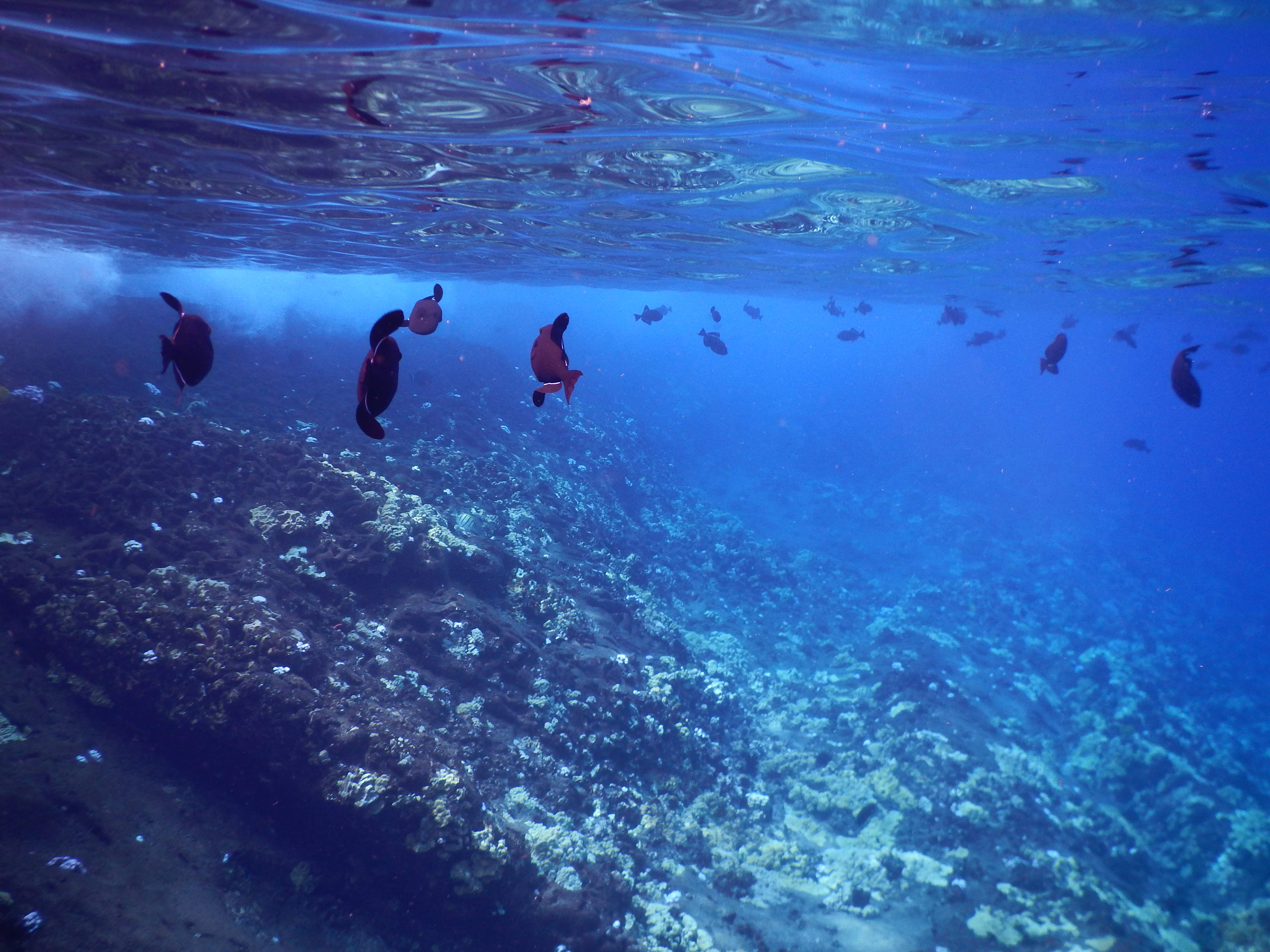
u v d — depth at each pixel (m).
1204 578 34.19
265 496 11.55
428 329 2.88
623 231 16.73
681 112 8.47
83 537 9.66
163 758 7.55
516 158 10.41
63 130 9.68
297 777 7.34
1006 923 9.33
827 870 10.31
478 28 6.13
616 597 15.38
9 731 6.77
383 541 11.03
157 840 6.57
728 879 9.52
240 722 7.49
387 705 8.55
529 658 11.16
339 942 6.82
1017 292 27.03
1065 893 9.90
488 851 7.25
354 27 6.07
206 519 10.67
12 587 8.25
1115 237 15.30
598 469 25.81
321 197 13.22
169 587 8.74
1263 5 5.71
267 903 6.75
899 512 35.44
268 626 8.47
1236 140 8.87
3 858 5.46
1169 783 13.34
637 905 8.30
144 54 6.77
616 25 6.15
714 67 7.12
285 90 7.68
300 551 10.53
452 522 13.59
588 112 8.38
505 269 26.69
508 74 7.23
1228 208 12.05
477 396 26.84
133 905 5.74
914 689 14.99
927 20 6.20
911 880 10.08
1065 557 32.16
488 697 10.14
